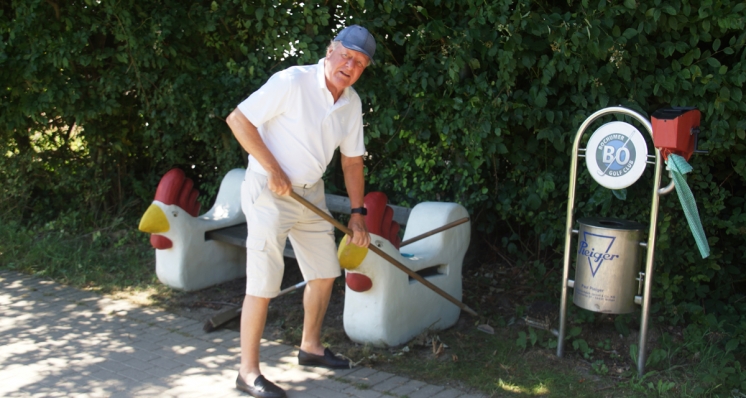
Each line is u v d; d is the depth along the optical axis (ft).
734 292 15.99
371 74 16.56
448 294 14.21
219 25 18.90
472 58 15.15
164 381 11.84
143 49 18.76
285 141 11.12
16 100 21.47
